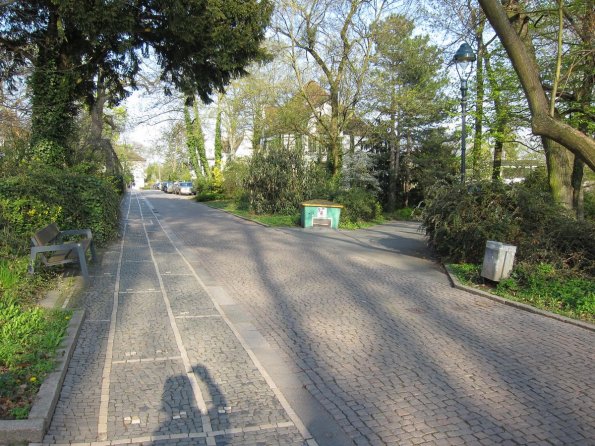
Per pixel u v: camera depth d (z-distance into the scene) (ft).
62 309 19.79
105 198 41.55
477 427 12.05
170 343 17.54
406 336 19.06
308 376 15.02
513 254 27.43
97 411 12.35
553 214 31.22
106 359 15.78
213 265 34.12
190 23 39.37
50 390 12.40
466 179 37.24
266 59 48.83
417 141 108.27
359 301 24.61
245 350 17.08
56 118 43.57
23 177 30.94
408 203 115.14
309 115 85.35
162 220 70.85
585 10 34.83
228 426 11.89
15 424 10.75
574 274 27.45
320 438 11.44
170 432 11.51
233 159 132.77
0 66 47.03
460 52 42.47
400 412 12.77
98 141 72.95
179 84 51.88
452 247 35.01
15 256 26.55
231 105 123.03
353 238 53.72
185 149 196.75
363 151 101.14
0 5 36.37
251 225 65.41
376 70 79.77
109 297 23.71
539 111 25.29
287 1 70.18
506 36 25.21
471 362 16.40
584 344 18.48
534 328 20.51
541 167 73.97
